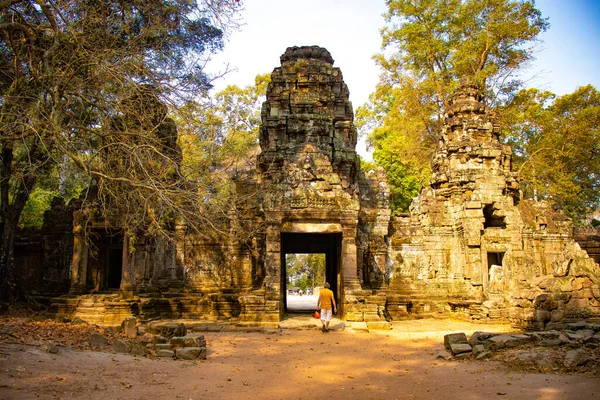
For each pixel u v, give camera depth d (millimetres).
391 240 27234
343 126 27797
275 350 15648
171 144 24234
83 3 17375
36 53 18109
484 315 24062
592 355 12594
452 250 27125
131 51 16859
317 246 28328
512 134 38875
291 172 23312
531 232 27234
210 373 11727
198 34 20500
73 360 11703
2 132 16828
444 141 29438
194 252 26859
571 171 37719
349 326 20906
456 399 9562
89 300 23047
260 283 25266
